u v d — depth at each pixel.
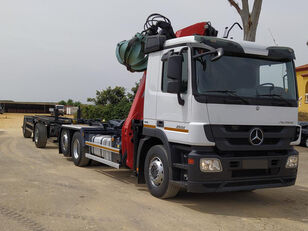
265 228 4.73
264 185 5.55
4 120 42.91
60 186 6.87
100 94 24.31
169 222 4.85
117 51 7.71
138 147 6.62
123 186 7.10
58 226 4.55
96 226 4.59
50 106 72.75
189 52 5.39
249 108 5.41
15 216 4.94
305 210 5.77
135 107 6.89
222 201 6.21
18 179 7.42
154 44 6.30
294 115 5.79
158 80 6.19
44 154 11.62
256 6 12.74
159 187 6.02
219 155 5.30
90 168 9.17
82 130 9.20
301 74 27.69
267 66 5.77
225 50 5.44
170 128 5.71
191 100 5.24
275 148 5.59
